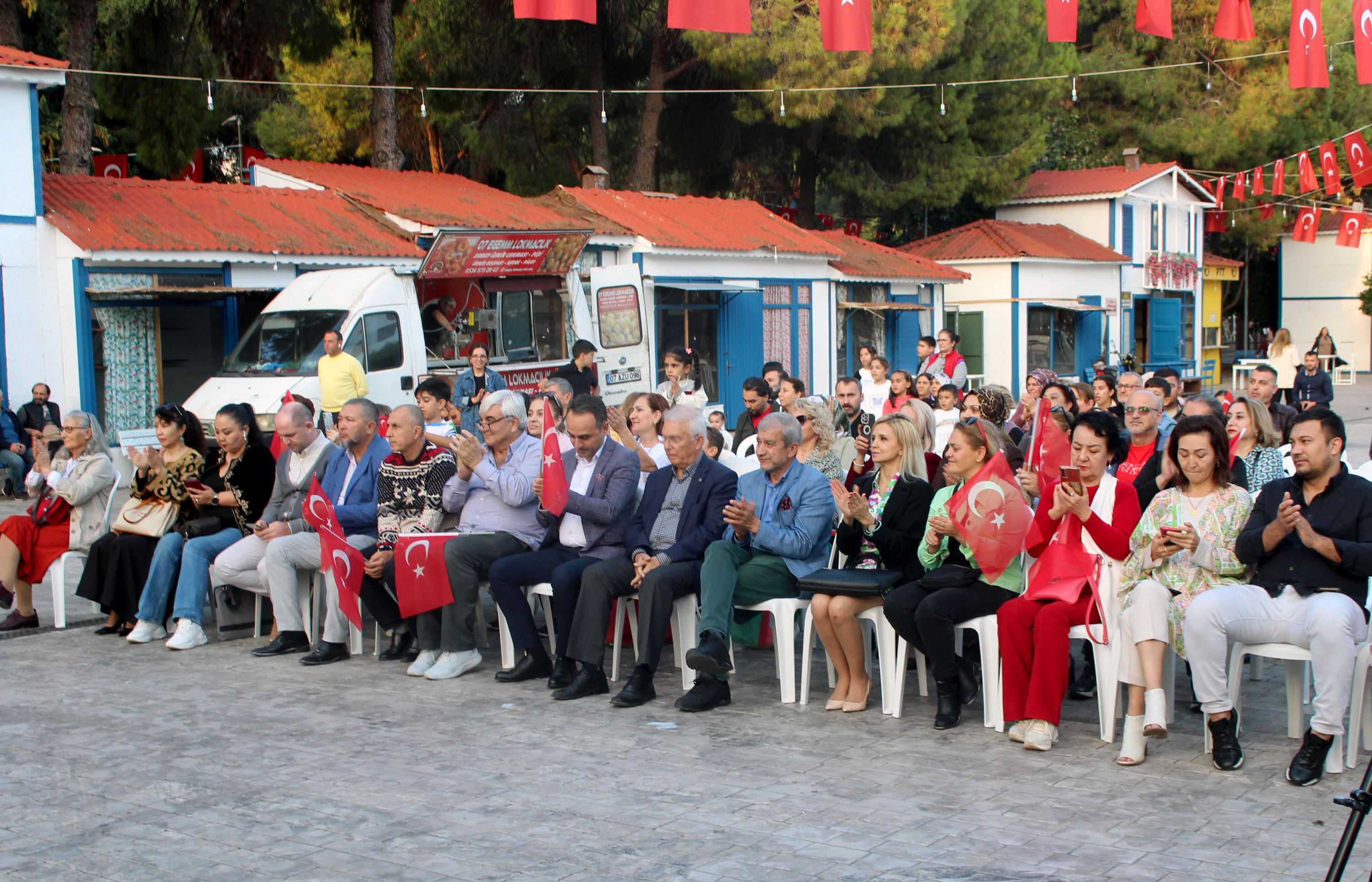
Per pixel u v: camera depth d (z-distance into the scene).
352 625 8.20
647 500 7.59
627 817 5.11
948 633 6.36
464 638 7.61
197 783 5.61
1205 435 5.96
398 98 28.78
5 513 14.04
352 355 14.16
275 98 31.22
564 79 28.78
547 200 22.34
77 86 19.14
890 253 29.06
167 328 16.77
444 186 22.02
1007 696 6.14
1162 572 5.98
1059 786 5.46
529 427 9.14
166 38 21.38
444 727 6.48
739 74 26.36
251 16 21.38
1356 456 18.83
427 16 26.80
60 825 5.09
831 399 11.81
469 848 4.79
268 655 8.15
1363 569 5.54
